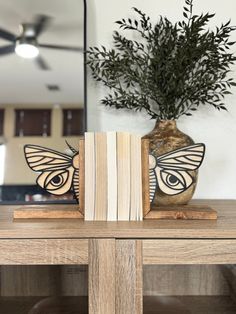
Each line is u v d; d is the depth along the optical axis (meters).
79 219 0.68
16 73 1.03
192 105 1.00
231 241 0.61
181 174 0.72
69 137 1.01
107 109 1.02
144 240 0.60
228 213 0.76
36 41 1.03
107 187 0.69
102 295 0.60
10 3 1.02
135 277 0.60
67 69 1.02
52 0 1.02
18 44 1.03
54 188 0.71
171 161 0.72
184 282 0.90
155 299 0.88
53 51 1.02
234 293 0.86
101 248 0.60
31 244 0.60
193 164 0.72
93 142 0.69
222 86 0.95
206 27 1.02
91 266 0.60
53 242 0.60
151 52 0.89
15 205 0.92
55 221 0.67
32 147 0.72
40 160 0.72
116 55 0.91
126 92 0.95
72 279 0.84
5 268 0.86
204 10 1.02
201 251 0.61
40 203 0.94
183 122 1.02
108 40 1.01
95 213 0.68
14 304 0.85
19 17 1.02
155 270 0.89
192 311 0.82
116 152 0.69
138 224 0.64
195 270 0.90
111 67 0.88
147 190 0.70
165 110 0.85
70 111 1.01
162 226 0.62
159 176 0.72
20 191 0.99
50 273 0.86
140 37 1.01
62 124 1.01
